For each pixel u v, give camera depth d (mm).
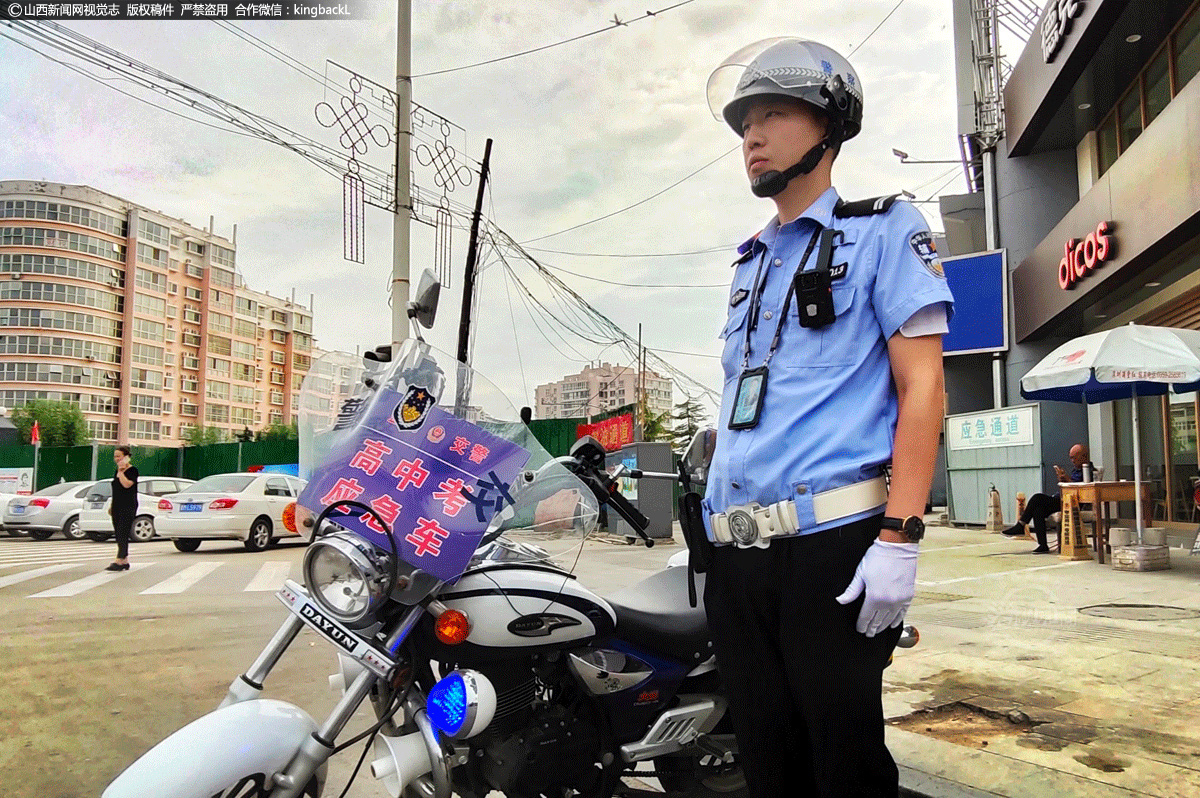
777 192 1728
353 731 3471
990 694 3586
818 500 1552
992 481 12945
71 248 80688
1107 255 10539
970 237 18984
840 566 1521
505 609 2027
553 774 2129
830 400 1599
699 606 2412
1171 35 10609
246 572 9258
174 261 89375
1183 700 3463
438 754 1895
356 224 10742
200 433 84312
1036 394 8438
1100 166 13359
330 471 2006
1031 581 6992
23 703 3953
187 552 12000
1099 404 13234
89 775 3029
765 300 1748
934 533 12508
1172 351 6824
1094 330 14055
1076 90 12289
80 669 4625
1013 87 14258
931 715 3352
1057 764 2777
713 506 1754
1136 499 7699
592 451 2205
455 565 1892
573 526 2230
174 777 1651
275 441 23750
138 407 84625
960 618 5348
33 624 6016
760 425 1665
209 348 91625
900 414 1508
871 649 1530
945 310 1533
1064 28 11312
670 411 48219
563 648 2129
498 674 2096
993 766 2773
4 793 2854
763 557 1624
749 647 1670
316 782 1919
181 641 5391
